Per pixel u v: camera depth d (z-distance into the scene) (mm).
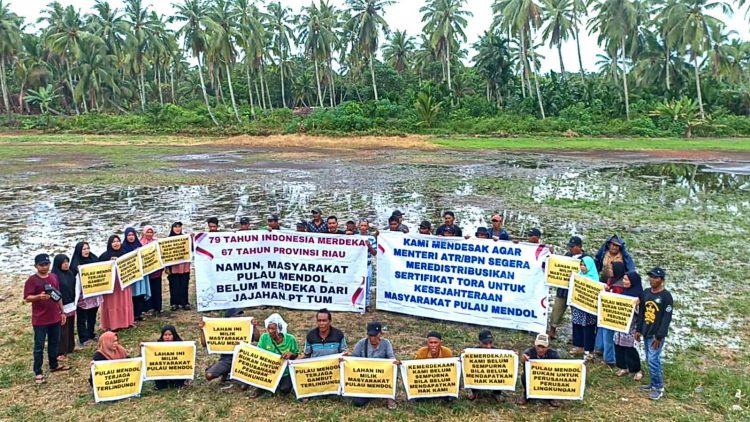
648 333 7359
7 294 11648
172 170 32750
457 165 35844
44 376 7977
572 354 8875
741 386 7648
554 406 7156
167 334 7629
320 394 7281
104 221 19000
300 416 6895
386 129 58156
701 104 64938
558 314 9469
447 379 7125
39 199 23266
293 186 26828
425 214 20203
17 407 7094
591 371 8203
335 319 10211
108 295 9367
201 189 25938
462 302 9844
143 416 6910
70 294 8609
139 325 9914
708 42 65688
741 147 49531
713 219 19594
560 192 25328
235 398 7363
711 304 11094
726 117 65250
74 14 72188
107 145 49125
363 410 7070
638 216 20016
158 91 98875
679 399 7383
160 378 7461
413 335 9523
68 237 16734
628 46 74125
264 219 19312
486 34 78188
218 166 34875
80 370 8219
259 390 7504
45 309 7859
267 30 86000
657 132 59875
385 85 91500
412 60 97312
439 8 71625
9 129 62125
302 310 10625
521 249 9367
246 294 10375
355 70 99875
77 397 7402
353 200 23047
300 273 10328
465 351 7148
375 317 10320
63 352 8617
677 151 46438
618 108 67000
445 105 65562
